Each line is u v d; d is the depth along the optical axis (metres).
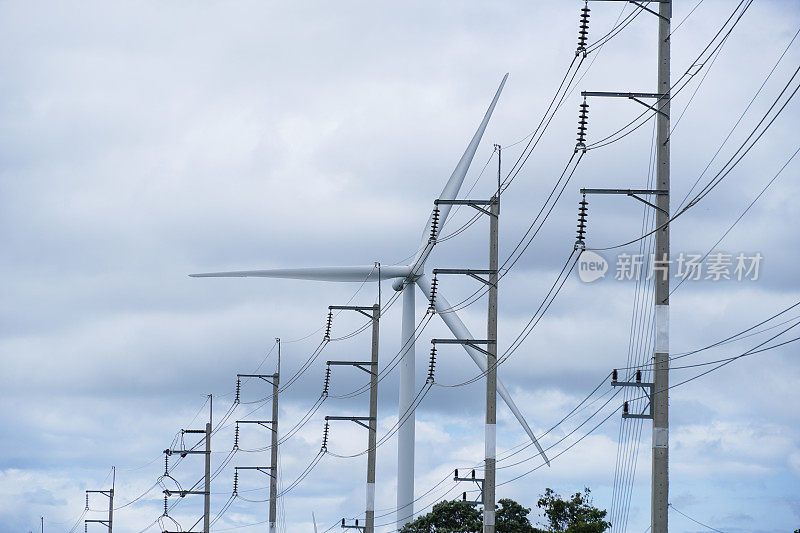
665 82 110.88
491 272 156.12
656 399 108.31
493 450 153.00
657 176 109.88
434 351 154.75
